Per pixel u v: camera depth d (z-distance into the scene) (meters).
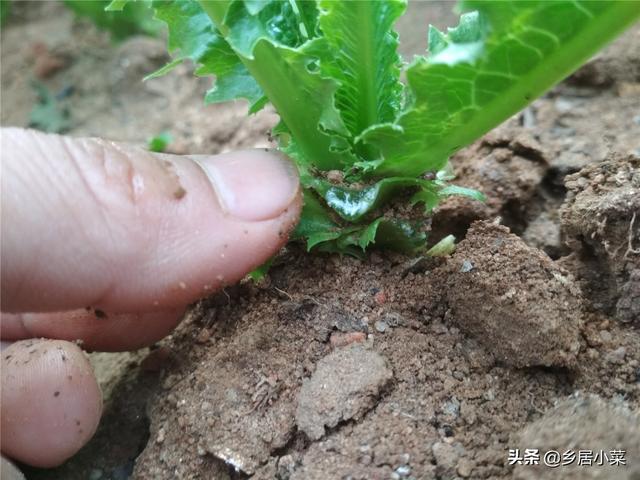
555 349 0.06
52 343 0.07
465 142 0.06
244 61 0.06
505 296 0.06
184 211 0.06
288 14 0.06
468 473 0.05
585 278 0.07
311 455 0.06
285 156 0.06
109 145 0.06
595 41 0.05
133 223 0.06
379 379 0.06
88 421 0.07
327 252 0.07
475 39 0.05
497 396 0.06
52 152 0.06
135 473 0.06
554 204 0.08
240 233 0.06
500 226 0.06
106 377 0.08
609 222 0.06
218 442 0.06
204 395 0.06
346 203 0.06
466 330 0.06
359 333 0.06
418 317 0.06
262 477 0.06
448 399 0.06
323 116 0.06
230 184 0.06
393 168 0.06
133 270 0.06
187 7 0.06
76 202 0.06
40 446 0.06
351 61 0.06
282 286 0.07
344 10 0.06
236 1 0.05
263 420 0.06
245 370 0.06
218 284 0.06
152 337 0.07
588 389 0.06
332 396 0.06
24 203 0.05
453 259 0.06
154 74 0.07
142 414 0.07
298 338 0.06
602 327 0.06
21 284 0.06
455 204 0.08
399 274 0.07
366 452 0.05
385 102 0.06
